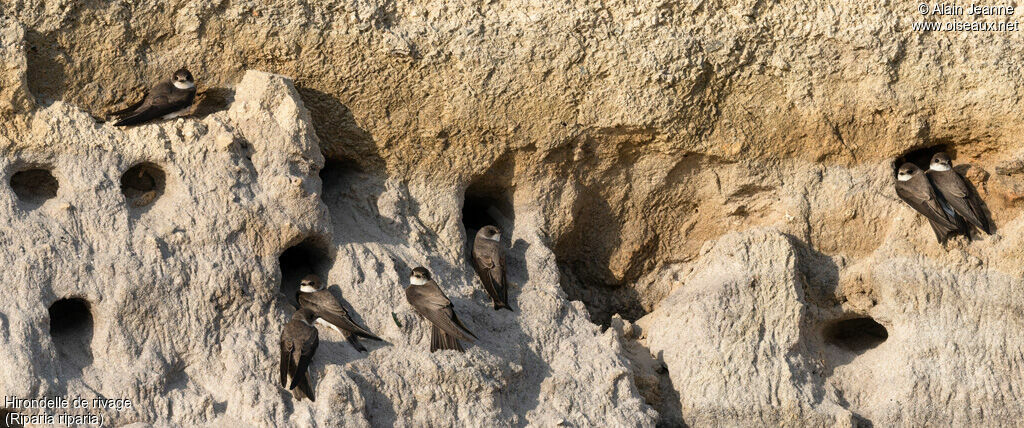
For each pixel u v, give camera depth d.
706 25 8.70
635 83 8.72
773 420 8.66
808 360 8.95
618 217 9.52
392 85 8.52
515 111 8.73
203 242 7.80
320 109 8.53
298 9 8.24
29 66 7.83
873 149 9.21
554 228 9.27
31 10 7.75
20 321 7.16
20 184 7.87
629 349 9.07
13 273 7.29
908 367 8.90
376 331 8.09
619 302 9.76
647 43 8.65
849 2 8.78
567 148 9.03
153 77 8.17
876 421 8.82
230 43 8.25
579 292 9.75
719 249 9.31
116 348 7.43
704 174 9.36
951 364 8.88
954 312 9.00
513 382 8.28
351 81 8.45
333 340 7.95
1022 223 9.10
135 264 7.57
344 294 8.20
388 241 8.64
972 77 8.89
